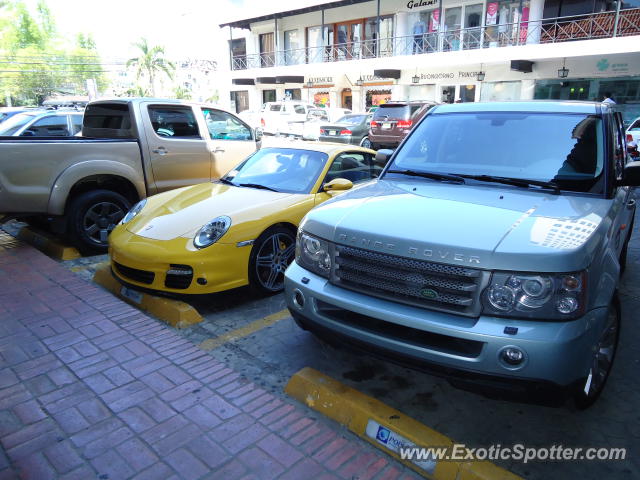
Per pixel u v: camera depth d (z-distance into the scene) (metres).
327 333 2.80
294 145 5.55
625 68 17.44
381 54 24.95
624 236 4.13
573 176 3.09
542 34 19.91
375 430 2.55
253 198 4.64
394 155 3.82
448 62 20.69
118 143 5.76
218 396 2.84
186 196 4.92
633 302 4.51
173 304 4.04
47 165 5.16
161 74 55.47
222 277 4.09
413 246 2.43
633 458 2.49
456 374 2.36
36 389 2.87
